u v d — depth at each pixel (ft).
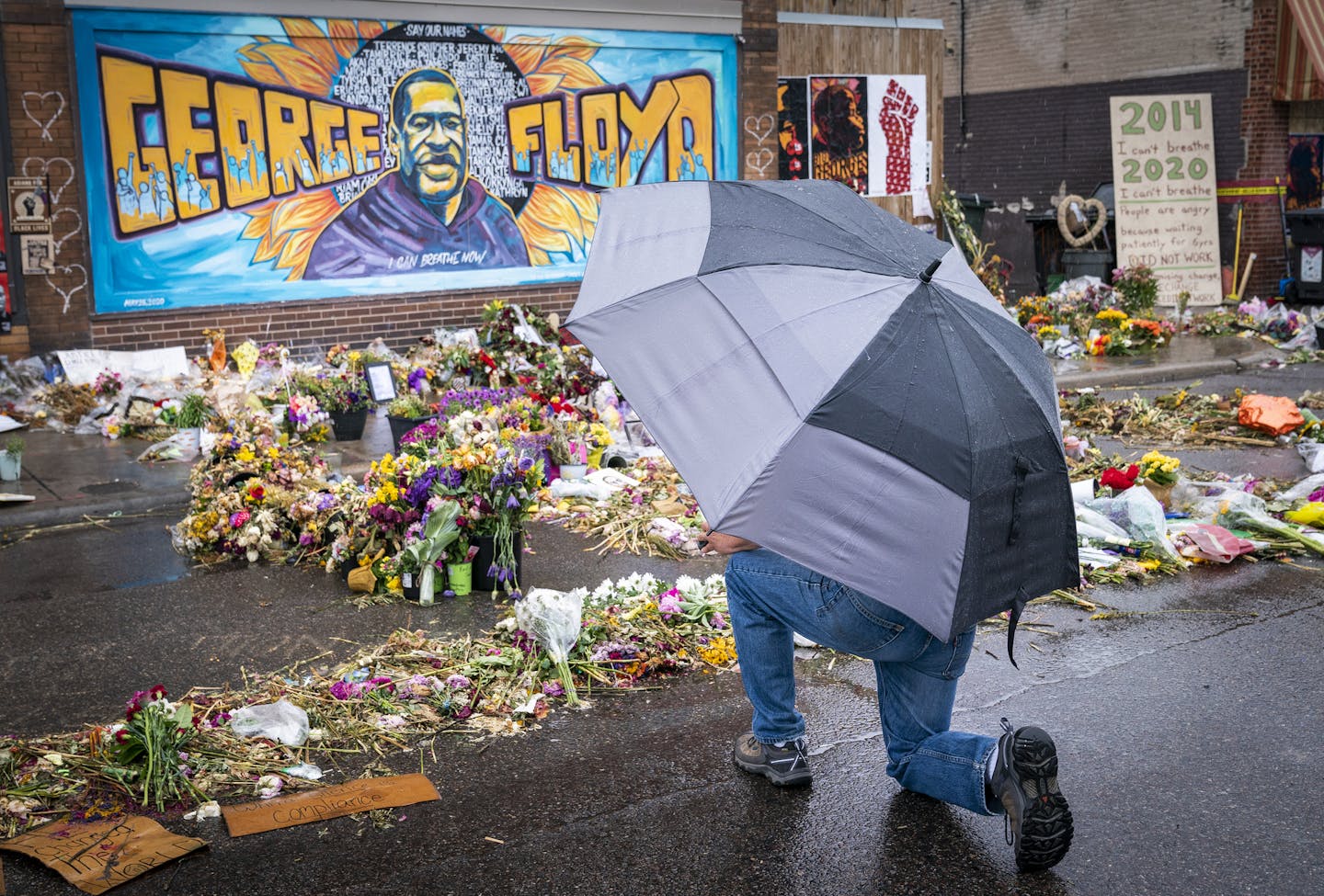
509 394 28.02
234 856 11.14
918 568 9.64
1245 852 11.32
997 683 15.57
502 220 41.88
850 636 11.03
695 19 44.34
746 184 11.91
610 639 16.34
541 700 14.69
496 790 12.53
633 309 10.78
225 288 37.19
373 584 18.92
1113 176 67.36
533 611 15.43
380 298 39.75
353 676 15.21
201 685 15.31
